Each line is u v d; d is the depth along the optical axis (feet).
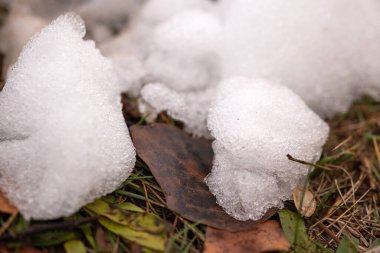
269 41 0.99
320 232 0.88
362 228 0.90
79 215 0.80
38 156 0.80
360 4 1.04
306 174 0.90
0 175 0.80
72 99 0.81
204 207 0.85
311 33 1.00
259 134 0.87
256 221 0.84
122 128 0.85
